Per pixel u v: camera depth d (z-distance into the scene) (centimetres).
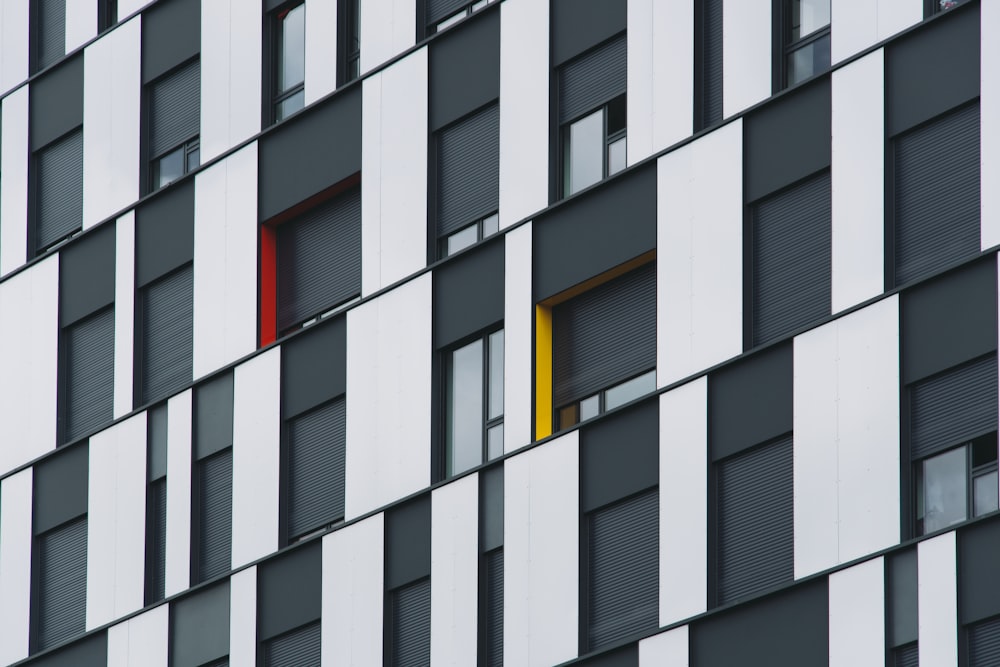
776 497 7050
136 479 8669
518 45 7869
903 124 6988
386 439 7956
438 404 7894
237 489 8338
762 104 7275
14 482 9094
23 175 9388
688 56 7462
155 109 8988
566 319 7712
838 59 7144
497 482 7631
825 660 6788
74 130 9250
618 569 7356
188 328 8662
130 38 9100
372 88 8231
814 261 7144
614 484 7381
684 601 7156
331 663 7925
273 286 8488
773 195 7244
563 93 7775
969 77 6869
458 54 8031
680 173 7412
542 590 7456
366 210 8175
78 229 9175
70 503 8875
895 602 6688
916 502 6781
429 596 7725
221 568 8375
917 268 6919
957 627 6569
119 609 8619
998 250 6719
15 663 8919
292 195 8406
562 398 7675
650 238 7438
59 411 9044
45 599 8919
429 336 7912
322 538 8031
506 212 7812
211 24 8800
